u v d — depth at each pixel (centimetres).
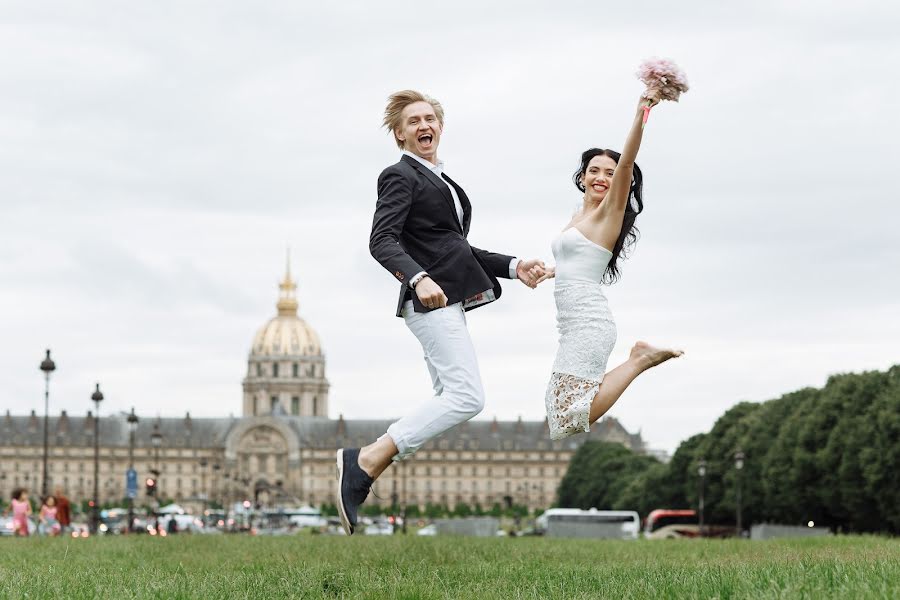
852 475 9738
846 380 10556
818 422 10544
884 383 10175
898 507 9238
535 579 1452
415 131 1439
